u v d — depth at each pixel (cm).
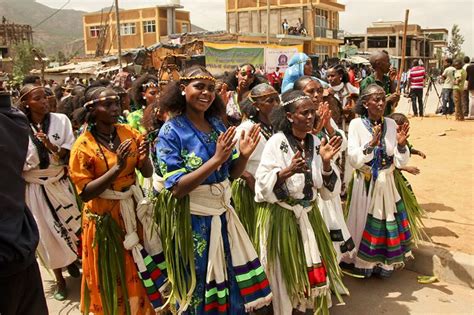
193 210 315
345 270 467
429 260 464
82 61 3600
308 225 353
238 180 400
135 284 354
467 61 1459
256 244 367
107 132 359
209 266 313
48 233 447
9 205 243
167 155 306
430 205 612
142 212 350
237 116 523
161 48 2467
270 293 330
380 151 431
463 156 882
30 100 448
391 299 423
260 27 4325
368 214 434
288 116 353
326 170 350
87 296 368
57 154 452
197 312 318
